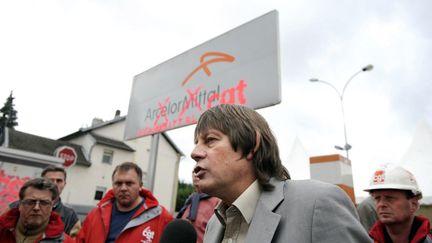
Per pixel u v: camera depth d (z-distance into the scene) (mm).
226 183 1130
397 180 2055
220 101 4160
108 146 25703
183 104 4816
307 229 963
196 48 4914
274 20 3869
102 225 2928
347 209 1011
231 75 4152
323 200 1001
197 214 2689
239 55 4141
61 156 6773
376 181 2141
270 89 3621
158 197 26938
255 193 1157
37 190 2500
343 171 4559
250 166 1181
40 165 6133
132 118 5895
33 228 2463
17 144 22438
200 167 1143
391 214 2045
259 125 1224
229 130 1169
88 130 25969
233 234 1177
